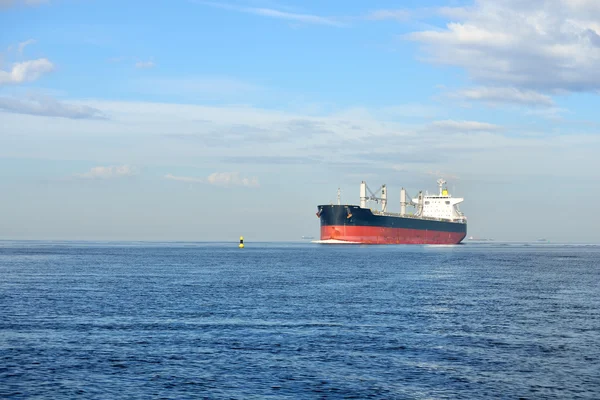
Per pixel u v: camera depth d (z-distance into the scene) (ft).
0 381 96.12
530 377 99.50
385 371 102.78
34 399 87.76
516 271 363.56
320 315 163.12
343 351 117.29
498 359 111.45
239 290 230.48
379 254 625.00
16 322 149.79
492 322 152.76
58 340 126.93
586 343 126.52
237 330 139.13
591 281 286.05
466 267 401.49
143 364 106.73
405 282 272.31
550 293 226.38
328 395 89.92
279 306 181.88
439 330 140.46
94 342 124.98
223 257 562.66
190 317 158.81
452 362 108.99
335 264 426.92
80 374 100.22
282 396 89.35
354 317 159.74
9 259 509.35
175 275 312.91
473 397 89.30
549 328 144.46
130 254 651.25
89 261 474.08
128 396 89.20
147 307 178.91
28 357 111.24
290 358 111.45
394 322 151.53
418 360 110.42
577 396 89.92
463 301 197.67
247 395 89.76
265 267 390.21
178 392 90.99
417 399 88.33
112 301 193.26
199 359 110.52
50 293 216.54
